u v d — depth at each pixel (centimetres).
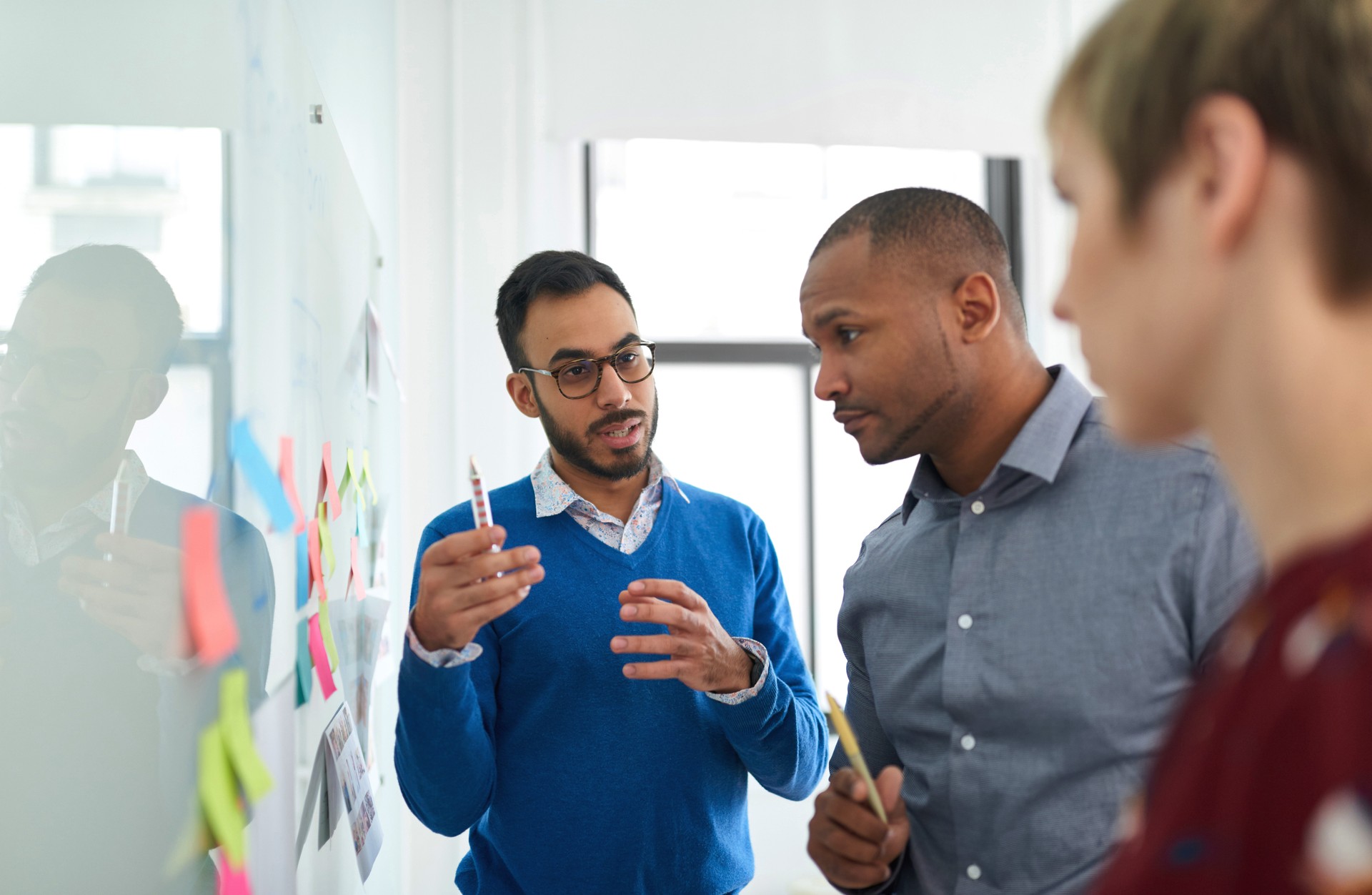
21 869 50
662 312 284
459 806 117
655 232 284
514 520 134
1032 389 96
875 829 89
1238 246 33
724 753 130
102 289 56
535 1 253
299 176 102
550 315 131
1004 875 88
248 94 80
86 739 54
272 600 87
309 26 118
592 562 132
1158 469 88
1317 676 27
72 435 53
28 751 50
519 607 128
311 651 107
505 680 127
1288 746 27
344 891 128
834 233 96
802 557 283
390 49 225
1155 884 30
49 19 52
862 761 91
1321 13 32
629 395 131
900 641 100
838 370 94
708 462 281
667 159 285
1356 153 31
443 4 252
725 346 280
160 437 62
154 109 62
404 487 234
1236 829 28
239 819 75
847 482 284
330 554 123
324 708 116
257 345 82
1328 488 31
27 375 50
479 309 248
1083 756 85
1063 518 91
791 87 260
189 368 67
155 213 62
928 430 94
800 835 265
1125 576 86
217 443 72
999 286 94
